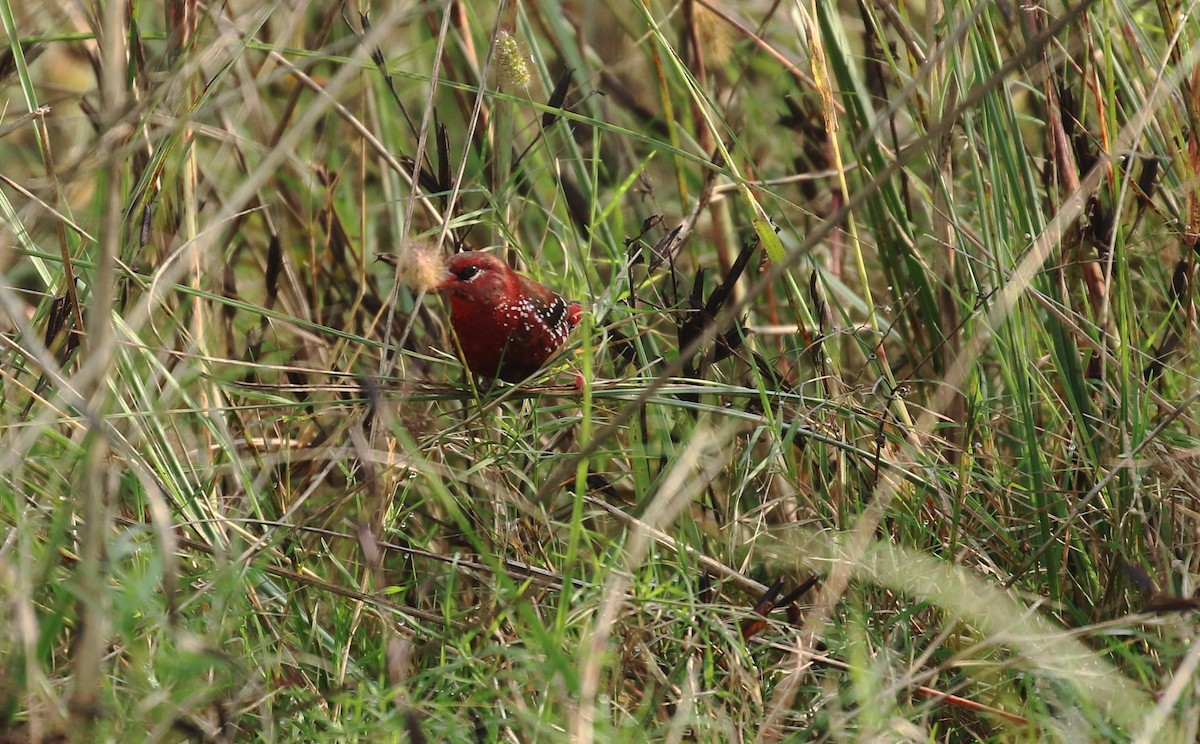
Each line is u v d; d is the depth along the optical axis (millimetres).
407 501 8531
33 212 6824
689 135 9477
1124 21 8039
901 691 6328
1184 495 7148
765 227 7898
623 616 6266
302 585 6930
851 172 9828
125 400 7664
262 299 10094
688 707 5836
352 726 5613
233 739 5543
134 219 7723
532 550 7422
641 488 8188
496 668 6008
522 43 8992
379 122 10039
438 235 9211
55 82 11789
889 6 8195
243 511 7938
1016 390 7469
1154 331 8148
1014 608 6543
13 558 6223
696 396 8195
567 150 9875
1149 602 6066
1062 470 7414
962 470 7027
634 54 11961
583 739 5176
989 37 7598
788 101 10219
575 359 7926
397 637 6383
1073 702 6086
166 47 7996
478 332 7957
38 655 5191
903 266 8969
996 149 7641
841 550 6930
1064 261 7949
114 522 6809
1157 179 8312
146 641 6215
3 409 7258
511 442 7645
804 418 7520
